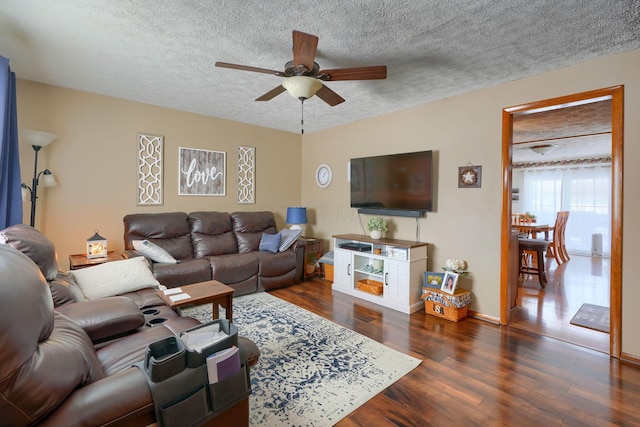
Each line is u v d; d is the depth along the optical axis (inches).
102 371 51.7
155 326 75.8
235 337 51.3
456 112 135.5
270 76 117.5
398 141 158.9
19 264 43.1
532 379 84.2
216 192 180.1
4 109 90.3
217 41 91.8
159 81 123.8
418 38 88.1
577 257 274.8
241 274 152.5
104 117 142.1
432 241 145.4
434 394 77.3
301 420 67.7
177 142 164.1
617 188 96.6
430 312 132.3
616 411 71.9
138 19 80.7
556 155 283.7
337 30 84.3
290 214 189.3
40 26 84.3
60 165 132.1
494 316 124.7
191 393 44.4
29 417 33.5
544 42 89.7
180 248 150.7
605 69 98.1
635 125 93.6
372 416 69.5
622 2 71.1
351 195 177.8
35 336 37.0
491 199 125.4
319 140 207.0
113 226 146.3
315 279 190.9
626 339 95.0
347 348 100.7
